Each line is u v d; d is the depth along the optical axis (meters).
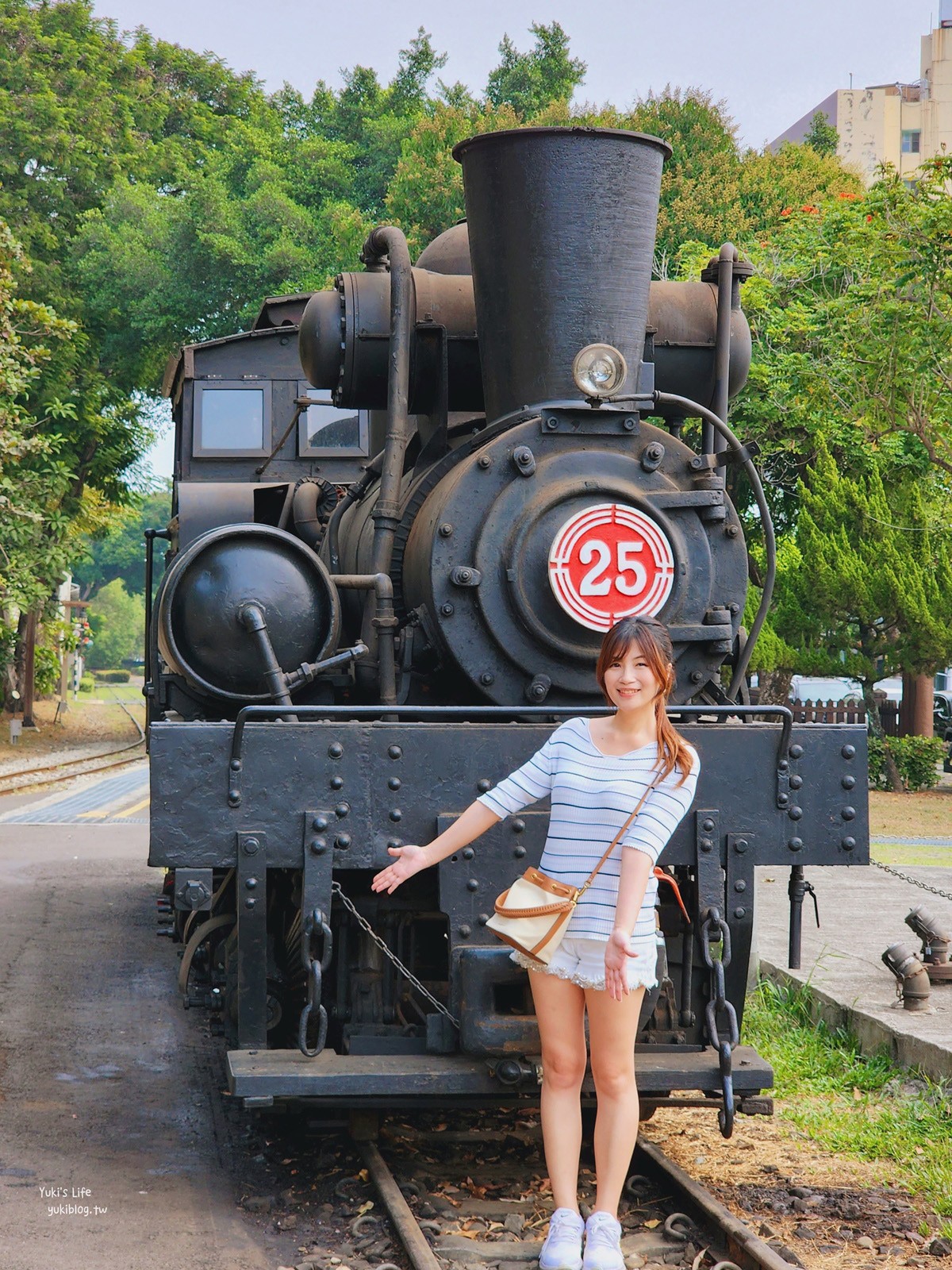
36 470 24.44
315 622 4.92
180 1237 4.03
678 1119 5.27
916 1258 3.86
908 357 12.05
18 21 26.83
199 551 4.88
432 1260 3.60
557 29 30.88
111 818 16.19
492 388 5.27
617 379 4.73
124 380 28.55
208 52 31.59
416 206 24.75
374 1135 4.64
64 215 27.55
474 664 4.68
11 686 30.38
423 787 4.34
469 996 4.09
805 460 19.38
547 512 4.68
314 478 7.57
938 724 22.55
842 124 41.34
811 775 4.49
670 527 4.75
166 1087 5.67
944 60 41.25
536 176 5.05
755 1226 4.11
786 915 8.41
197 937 4.86
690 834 4.42
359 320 5.41
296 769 4.28
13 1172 4.59
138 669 91.88
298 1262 3.85
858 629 18.03
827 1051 5.97
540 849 4.34
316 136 30.50
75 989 7.46
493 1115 5.14
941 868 10.99
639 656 3.69
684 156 24.59
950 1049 5.33
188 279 26.34
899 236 11.80
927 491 18.00
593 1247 3.58
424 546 4.77
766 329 15.98
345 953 4.59
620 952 3.45
